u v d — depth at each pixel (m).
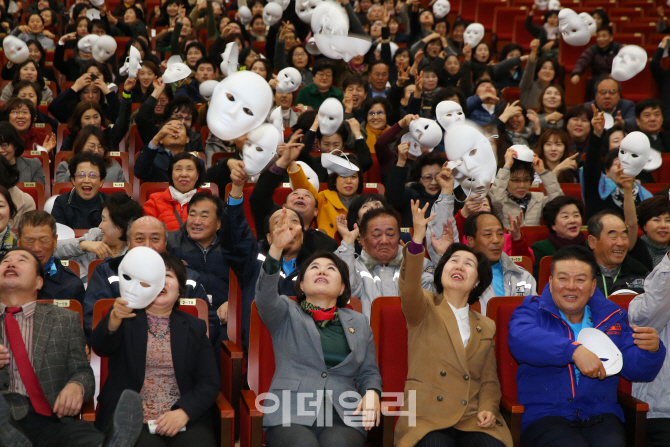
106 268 3.08
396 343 2.86
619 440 2.61
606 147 5.29
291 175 4.24
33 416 2.53
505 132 5.96
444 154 4.63
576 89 8.52
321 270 2.80
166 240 3.37
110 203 3.49
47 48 8.62
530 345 2.72
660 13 10.60
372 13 9.11
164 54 8.87
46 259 3.09
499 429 2.66
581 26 8.06
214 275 3.62
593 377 2.59
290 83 5.89
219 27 9.38
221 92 2.76
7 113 5.34
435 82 7.12
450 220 3.46
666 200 3.81
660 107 6.08
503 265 3.49
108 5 10.79
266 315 2.73
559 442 2.61
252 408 2.50
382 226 3.33
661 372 2.94
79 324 2.69
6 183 3.98
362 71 7.90
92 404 2.60
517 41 10.14
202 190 4.09
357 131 5.08
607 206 4.65
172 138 4.96
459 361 2.74
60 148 5.63
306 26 8.86
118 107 6.05
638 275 3.62
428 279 3.28
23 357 2.55
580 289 2.80
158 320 2.67
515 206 4.62
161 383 2.61
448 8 10.52
